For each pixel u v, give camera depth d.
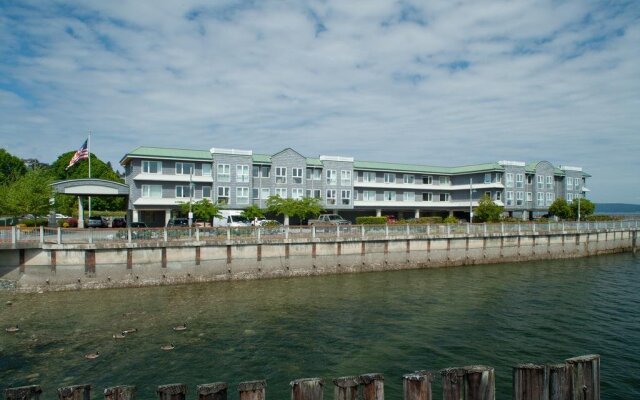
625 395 14.01
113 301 26.34
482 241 44.38
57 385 14.56
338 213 71.94
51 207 40.66
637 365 16.50
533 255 47.72
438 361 16.78
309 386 4.93
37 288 28.58
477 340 19.30
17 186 40.22
